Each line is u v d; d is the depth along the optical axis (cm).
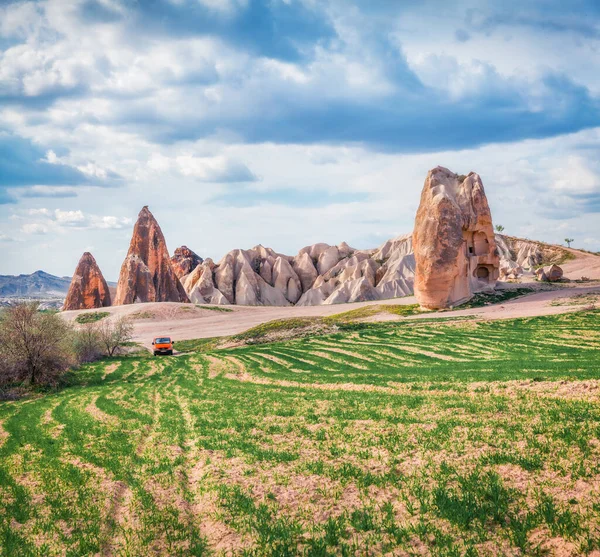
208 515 1088
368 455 1345
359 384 2722
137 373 4372
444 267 6812
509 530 888
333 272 18088
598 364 2573
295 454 1412
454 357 3534
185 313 10994
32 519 1123
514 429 1427
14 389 3641
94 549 965
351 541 916
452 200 6950
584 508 924
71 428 2048
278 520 1018
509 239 16288
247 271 18225
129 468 1438
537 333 4112
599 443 1220
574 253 13662
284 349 4869
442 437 1426
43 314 4075
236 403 2478
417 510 1002
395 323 5906
